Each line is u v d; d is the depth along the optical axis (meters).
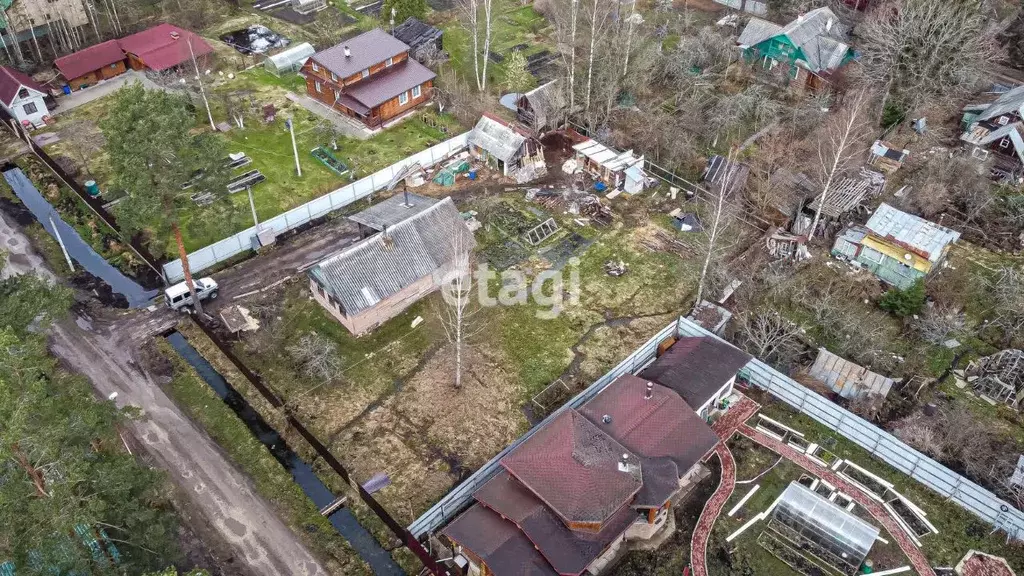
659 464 37.91
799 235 56.28
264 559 37.41
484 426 44.09
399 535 38.16
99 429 32.41
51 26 78.12
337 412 44.66
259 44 81.38
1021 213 57.12
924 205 58.97
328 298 49.50
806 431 43.78
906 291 50.28
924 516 39.34
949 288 51.62
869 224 53.47
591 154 62.97
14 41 74.31
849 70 69.50
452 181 62.62
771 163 60.31
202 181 46.03
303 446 42.84
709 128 66.75
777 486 40.94
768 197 57.91
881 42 67.44
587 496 35.59
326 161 64.62
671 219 59.38
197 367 47.34
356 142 67.38
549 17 85.81
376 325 50.06
